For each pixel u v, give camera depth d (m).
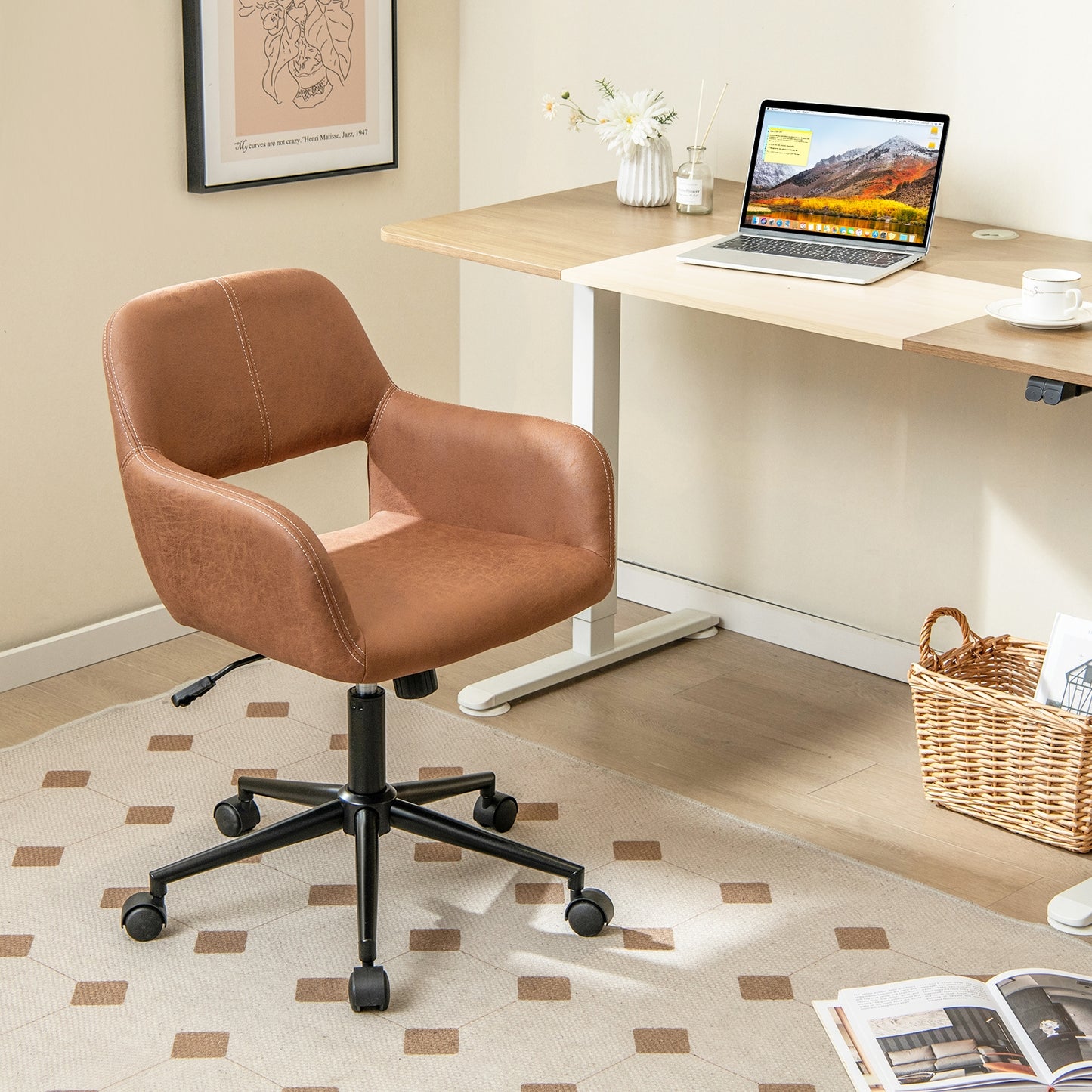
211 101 3.11
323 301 2.49
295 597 2.04
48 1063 2.03
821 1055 2.06
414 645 2.11
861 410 3.13
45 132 2.90
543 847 2.54
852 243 2.77
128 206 3.07
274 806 2.65
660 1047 2.08
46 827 2.58
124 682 3.12
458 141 3.68
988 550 3.04
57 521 3.12
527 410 3.72
